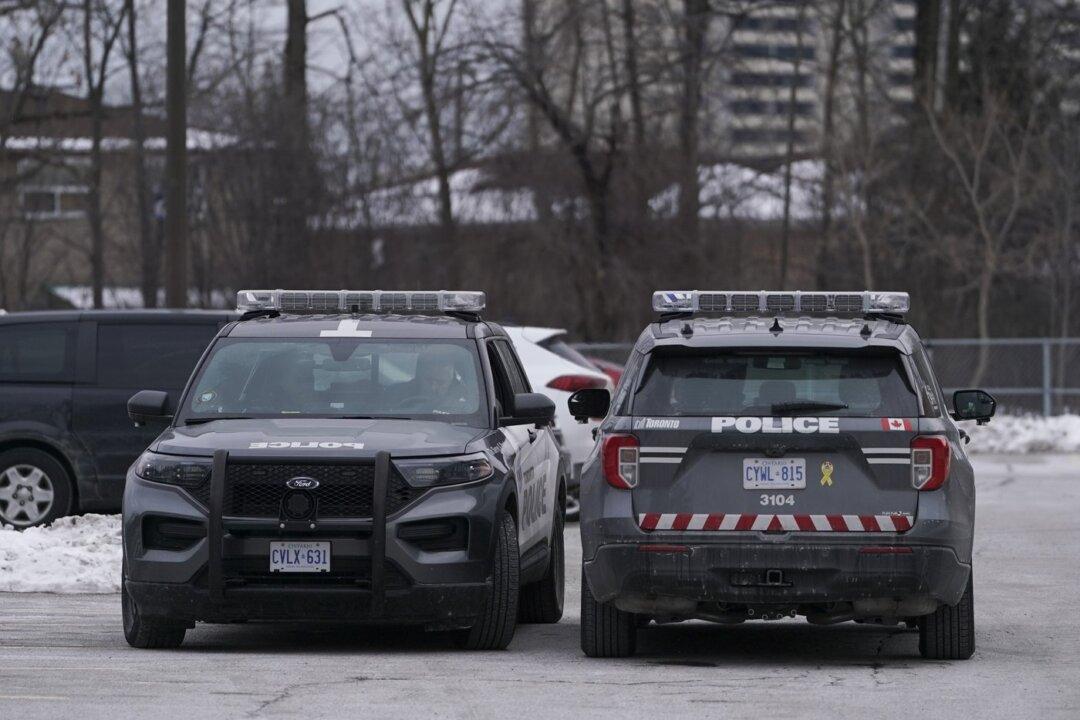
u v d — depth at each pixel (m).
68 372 41.84
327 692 22.19
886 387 24.11
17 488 41.75
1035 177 100.94
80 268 135.00
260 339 29.34
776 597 23.78
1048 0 119.19
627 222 105.06
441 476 25.59
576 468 46.19
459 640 27.06
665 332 25.08
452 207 106.00
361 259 105.19
